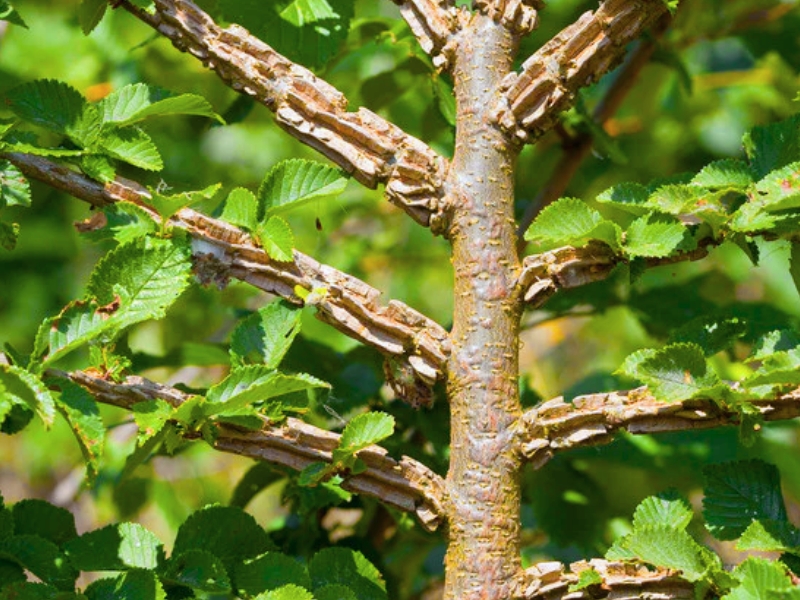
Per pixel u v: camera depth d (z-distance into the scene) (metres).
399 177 1.28
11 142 1.27
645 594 1.25
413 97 1.75
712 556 1.25
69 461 2.53
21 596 1.23
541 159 1.90
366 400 1.52
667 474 1.66
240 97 1.60
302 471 1.27
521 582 1.26
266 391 1.24
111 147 1.27
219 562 1.27
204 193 1.26
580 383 1.70
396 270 2.27
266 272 1.28
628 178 2.05
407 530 1.54
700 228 1.28
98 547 1.27
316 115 1.28
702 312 1.62
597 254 1.27
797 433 1.85
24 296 2.17
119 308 1.24
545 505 1.62
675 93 2.15
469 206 1.28
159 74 1.96
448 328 1.67
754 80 2.22
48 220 2.10
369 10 2.12
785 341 1.28
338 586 1.27
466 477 1.27
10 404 1.18
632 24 1.27
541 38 1.67
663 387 1.25
